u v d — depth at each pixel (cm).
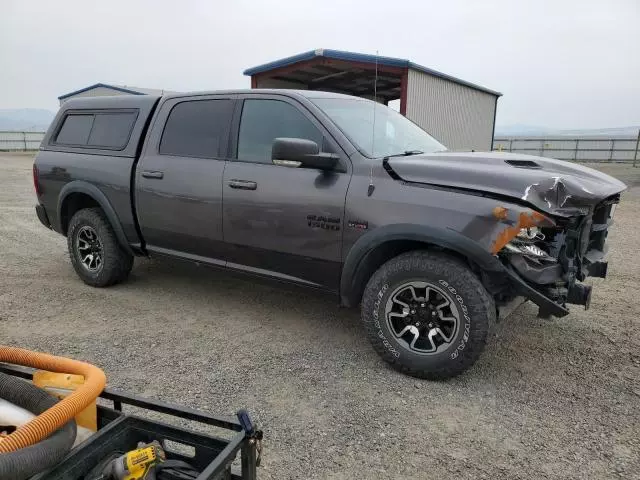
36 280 549
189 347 388
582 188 313
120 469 171
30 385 196
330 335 413
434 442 274
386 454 263
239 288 530
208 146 430
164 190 445
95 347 385
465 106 1945
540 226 301
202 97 444
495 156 369
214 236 424
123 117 494
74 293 507
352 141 369
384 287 340
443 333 332
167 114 461
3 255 654
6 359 212
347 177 358
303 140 351
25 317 443
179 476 174
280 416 296
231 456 170
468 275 315
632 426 290
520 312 470
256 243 400
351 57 1642
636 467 254
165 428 192
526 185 305
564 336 416
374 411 302
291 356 374
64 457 170
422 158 359
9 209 1032
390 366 354
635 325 441
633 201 1325
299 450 265
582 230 326
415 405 309
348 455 262
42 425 162
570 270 323
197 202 426
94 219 505
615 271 620
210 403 309
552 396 322
